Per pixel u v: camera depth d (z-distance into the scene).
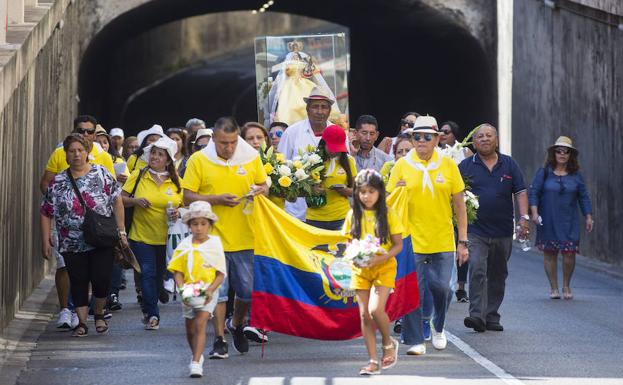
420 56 90.81
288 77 45.50
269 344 31.11
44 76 46.56
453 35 80.19
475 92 83.06
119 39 86.62
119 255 32.56
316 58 45.75
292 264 27.91
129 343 31.16
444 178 29.27
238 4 90.44
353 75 107.25
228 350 29.92
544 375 25.91
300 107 45.31
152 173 34.56
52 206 31.95
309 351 29.83
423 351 29.08
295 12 97.12
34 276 42.41
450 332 33.03
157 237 34.44
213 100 146.62
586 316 36.47
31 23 43.53
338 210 31.55
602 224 56.03
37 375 26.33
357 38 100.12
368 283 25.61
